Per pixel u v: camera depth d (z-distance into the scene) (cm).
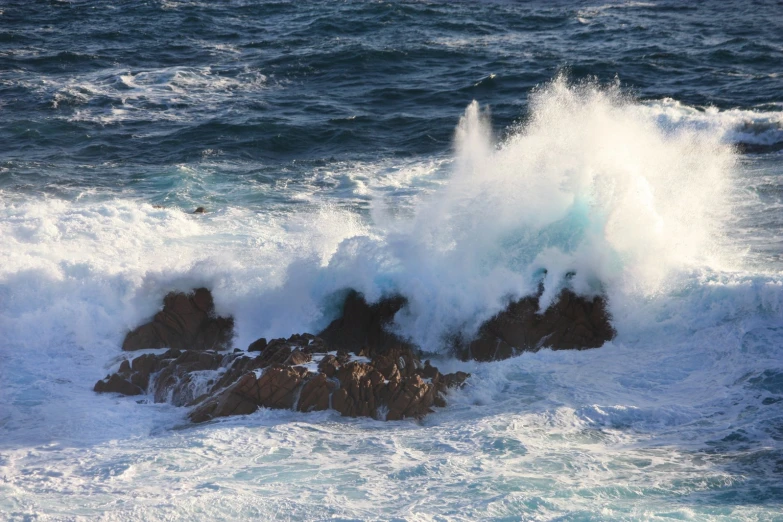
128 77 15725
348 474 4384
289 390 5288
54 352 6412
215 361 5878
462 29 19038
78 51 17588
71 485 4362
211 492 4212
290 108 13788
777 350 5534
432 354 6288
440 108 13588
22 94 14750
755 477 4197
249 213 9188
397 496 4122
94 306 6681
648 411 4978
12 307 6731
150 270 6825
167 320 6625
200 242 8050
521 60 16138
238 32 19175
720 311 5956
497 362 5953
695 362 5603
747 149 10838
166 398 5616
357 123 12838
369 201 9531
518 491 4112
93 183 10538
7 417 5356
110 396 5700
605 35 18212
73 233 8119
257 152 11788
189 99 14375
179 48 17838
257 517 3962
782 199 8731
